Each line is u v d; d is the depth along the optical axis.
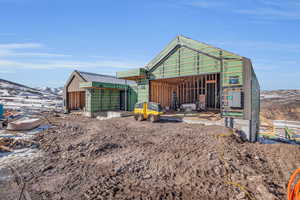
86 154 6.77
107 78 26.30
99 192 4.21
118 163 5.83
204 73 12.08
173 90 20.73
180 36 13.44
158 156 6.27
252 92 10.35
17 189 4.38
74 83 22.67
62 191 4.29
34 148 7.72
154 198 3.97
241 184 4.39
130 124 12.64
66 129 11.48
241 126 10.00
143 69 15.24
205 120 11.55
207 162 5.54
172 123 12.46
